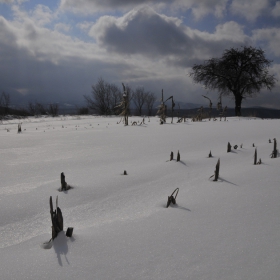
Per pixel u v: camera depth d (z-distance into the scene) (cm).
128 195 264
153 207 229
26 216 216
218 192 258
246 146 514
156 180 312
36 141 629
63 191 274
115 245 160
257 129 793
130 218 205
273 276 126
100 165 396
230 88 2794
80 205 239
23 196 258
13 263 144
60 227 171
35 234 186
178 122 1212
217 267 135
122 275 131
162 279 128
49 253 153
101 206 237
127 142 603
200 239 164
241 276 127
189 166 370
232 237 165
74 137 693
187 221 193
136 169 362
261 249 149
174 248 155
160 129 860
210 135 684
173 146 546
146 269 136
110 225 192
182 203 235
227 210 211
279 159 379
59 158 444
